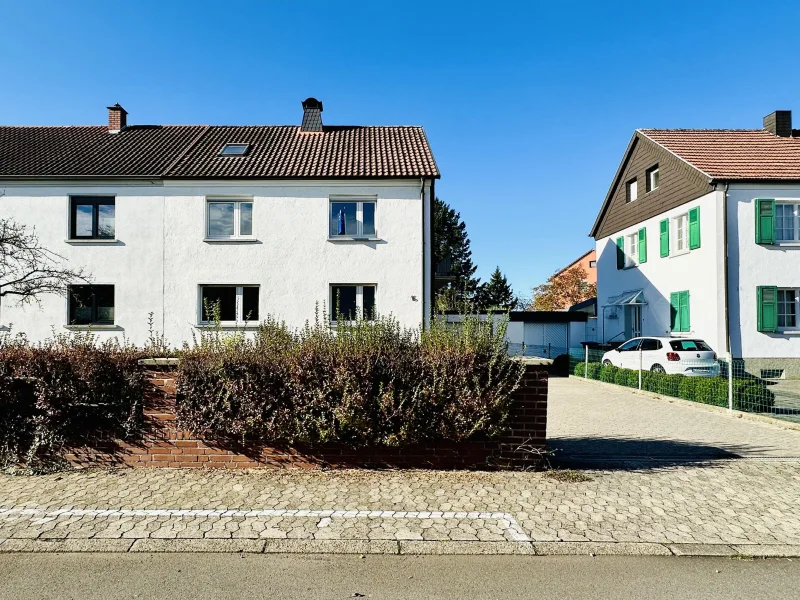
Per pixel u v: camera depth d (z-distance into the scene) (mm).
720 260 16922
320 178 16828
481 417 5410
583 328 25156
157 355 6051
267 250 16875
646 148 21453
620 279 23984
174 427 5648
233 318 16953
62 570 3586
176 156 18391
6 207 17094
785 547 3988
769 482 5457
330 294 16891
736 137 20297
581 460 6250
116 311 16828
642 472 5742
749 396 9953
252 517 4387
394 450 5648
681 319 18766
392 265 16844
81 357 5656
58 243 17016
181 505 4629
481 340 5727
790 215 17250
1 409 5613
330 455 5637
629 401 11945
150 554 3826
